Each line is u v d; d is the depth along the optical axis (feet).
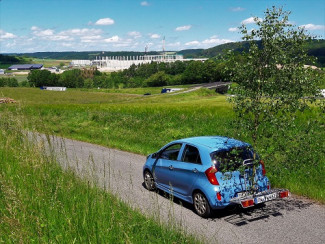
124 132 74.08
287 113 25.38
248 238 21.33
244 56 25.66
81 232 17.25
